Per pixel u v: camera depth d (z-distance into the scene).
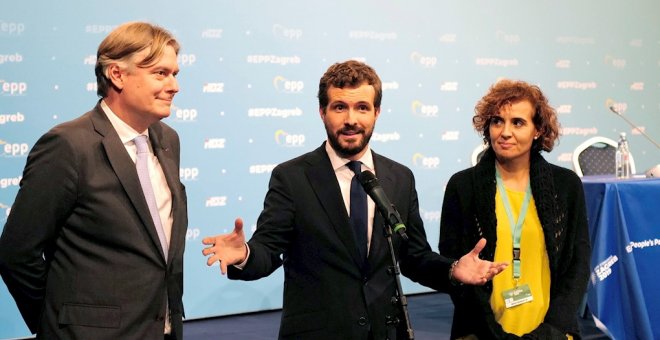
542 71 7.30
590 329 5.32
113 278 2.26
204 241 2.41
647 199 4.62
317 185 2.65
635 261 4.57
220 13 5.89
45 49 5.32
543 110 2.92
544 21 7.29
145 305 2.28
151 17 5.65
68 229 2.28
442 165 6.87
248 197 6.07
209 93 5.88
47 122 5.34
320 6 6.28
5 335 5.33
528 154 2.99
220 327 5.71
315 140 6.30
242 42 5.99
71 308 2.23
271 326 5.75
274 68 6.12
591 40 7.54
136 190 2.30
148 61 2.27
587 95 7.55
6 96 5.22
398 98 6.65
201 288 5.94
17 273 2.24
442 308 6.26
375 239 2.62
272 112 6.12
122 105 2.33
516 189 2.99
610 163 6.20
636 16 7.76
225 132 5.96
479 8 6.97
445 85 6.85
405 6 6.64
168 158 2.47
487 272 2.59
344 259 2.60
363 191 2.66
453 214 3.01
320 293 2.60
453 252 2.98
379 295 2.60
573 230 2.94
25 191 2.23
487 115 2.94
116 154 2.29
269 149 6.13
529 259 2.93
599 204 4.59
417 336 5.36
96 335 2.22
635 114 7.79
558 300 2.85
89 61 5.45
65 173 2.22
